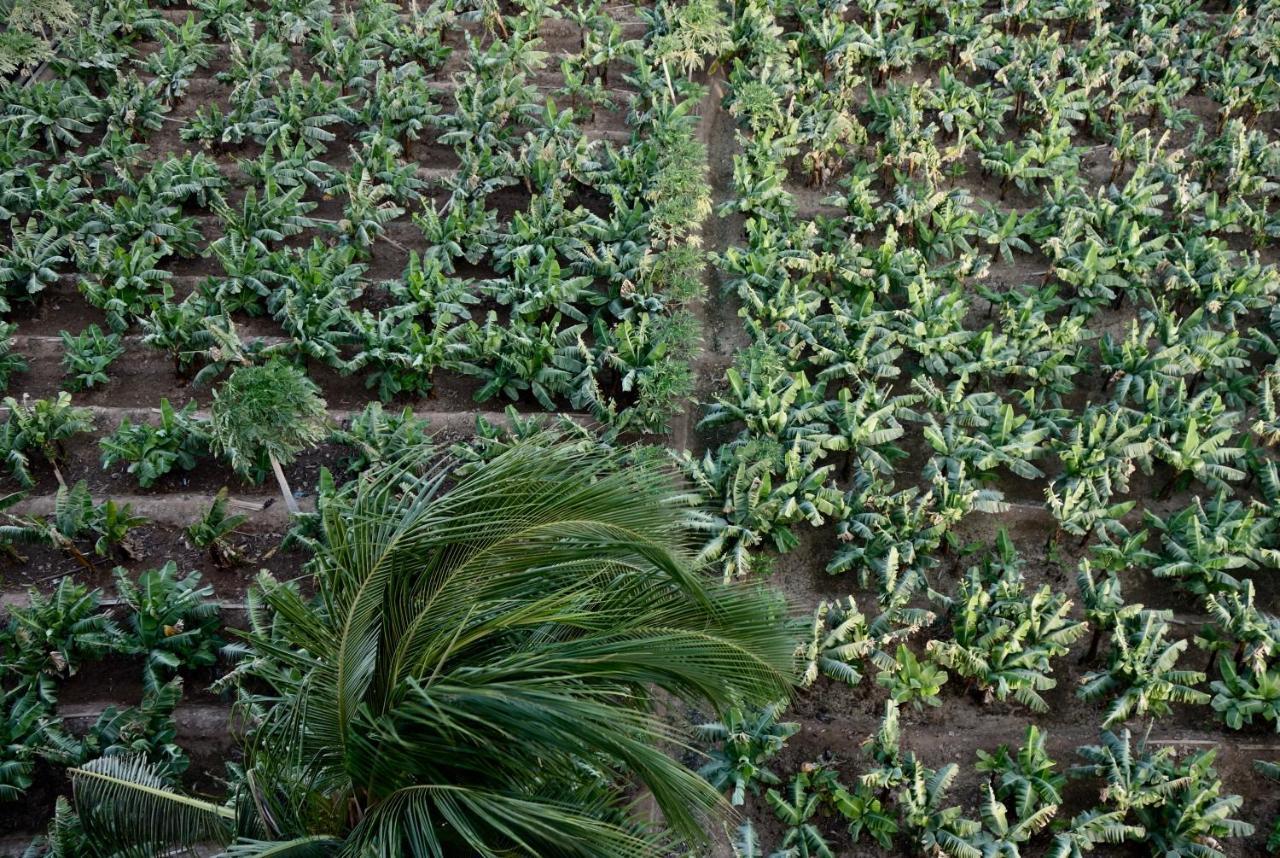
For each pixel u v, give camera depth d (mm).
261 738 11719
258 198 25500
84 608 17844
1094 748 17094
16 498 19344
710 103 28016
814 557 19984
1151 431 20859
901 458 21406
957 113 26609
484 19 29109
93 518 19359
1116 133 27391
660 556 9898
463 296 22734
